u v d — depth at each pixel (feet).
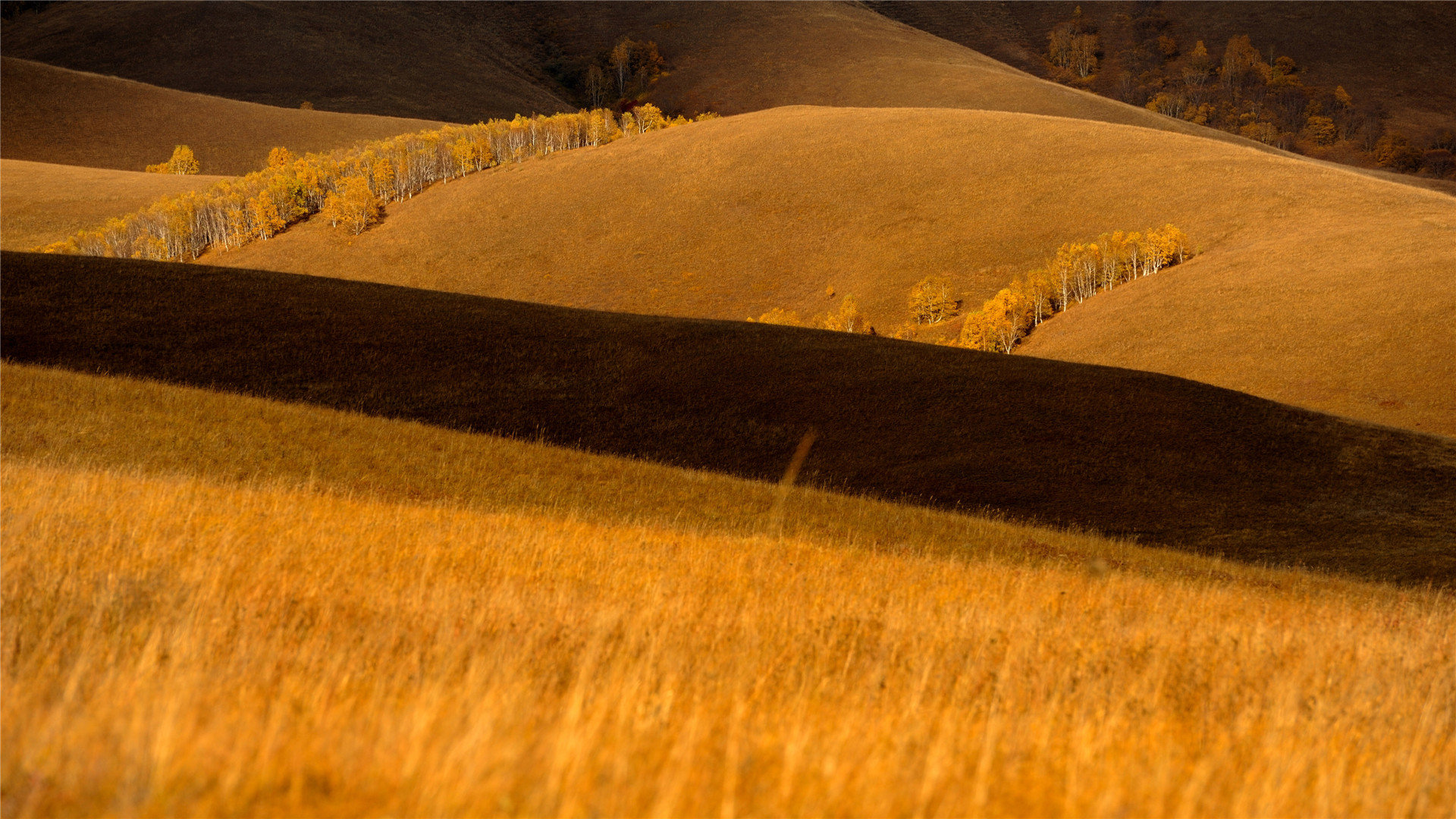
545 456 92.73
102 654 19.65
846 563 49.44
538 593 29.84
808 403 132.26
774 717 18.51
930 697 21.89
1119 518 101.30
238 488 60.08
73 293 150.51
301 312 153.38
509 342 149.28
